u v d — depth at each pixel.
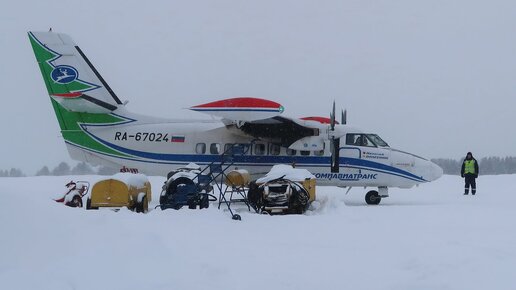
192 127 18.39
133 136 18.38
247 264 7.19
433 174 18.41
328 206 14.47
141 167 18.39
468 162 19.94
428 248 8.26
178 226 9.95
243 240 8.98
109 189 12.88
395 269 7.07
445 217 12.43
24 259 6.02
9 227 6.27
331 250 8.23
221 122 18.33
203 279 6.36
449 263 7.17
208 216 11.55
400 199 19.14
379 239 9.23
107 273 6.10
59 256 6.29
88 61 18.16
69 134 18.53
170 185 14.34
